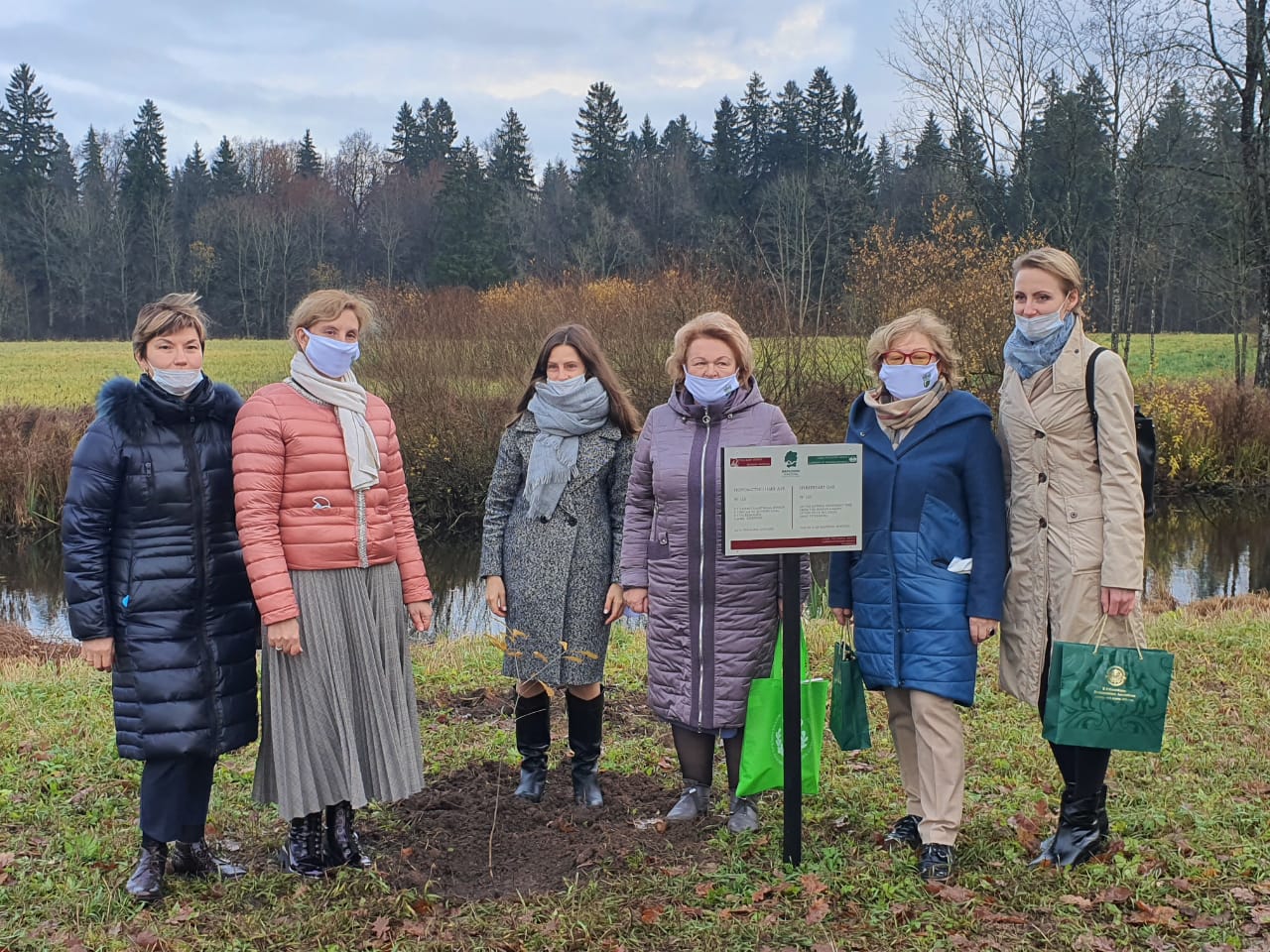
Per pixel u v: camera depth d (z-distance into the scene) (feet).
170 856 13.42
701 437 13.97
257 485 12.38
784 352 69.51
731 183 183.52
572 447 15.11
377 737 13.07
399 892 12.48
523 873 13.25
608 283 73.56
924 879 12.36
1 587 51.88
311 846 13.12
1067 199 89.04
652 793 15.90
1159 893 11.93
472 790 16.03
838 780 16.08
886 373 12.97
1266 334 85.46
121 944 11.37
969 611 12.59
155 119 238.48
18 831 14.49
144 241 204.03
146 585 12.21
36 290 198.90
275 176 257.55
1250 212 85.10
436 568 56.24
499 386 66.90
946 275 74.84
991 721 19.27
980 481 12.67
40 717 19.48
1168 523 64.03
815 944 11.02
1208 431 72.28
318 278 196.13
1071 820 12.95
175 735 12.23
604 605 15.23
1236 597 36.27
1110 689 11.98
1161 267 93.71
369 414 13.43
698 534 13.75
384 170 278.46
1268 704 20.02
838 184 130.41
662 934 11.39
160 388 12.37
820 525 12.39
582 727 15.49
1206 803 14.61
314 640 12.68
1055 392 12.38
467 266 163.94
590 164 198.49
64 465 61.31
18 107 210.59
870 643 13.05
